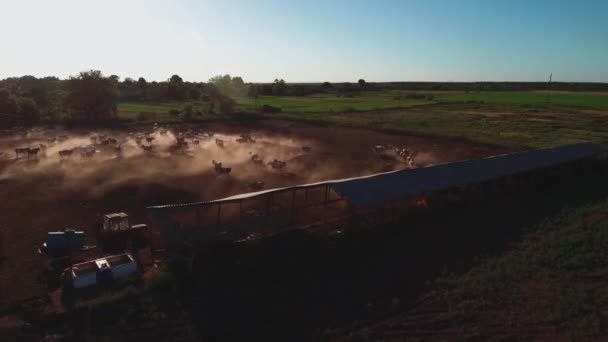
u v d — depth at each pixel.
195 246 20.39
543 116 95.12
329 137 66.31
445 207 30.14
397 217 27.94
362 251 22.97
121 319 16.05
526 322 15.95
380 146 54.47
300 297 18.09
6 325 15.70
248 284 19.22
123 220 23.62
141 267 20.86
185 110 85.19
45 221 27.08
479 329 15.60
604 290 18.14
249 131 71.56
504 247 23.09
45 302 17.45
